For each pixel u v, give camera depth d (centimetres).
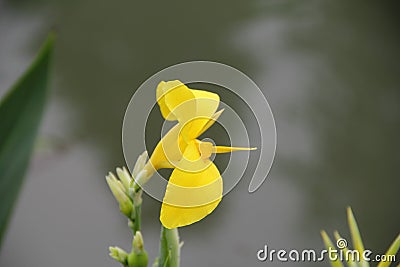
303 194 286
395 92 344
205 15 421
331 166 302
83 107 337
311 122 321
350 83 347
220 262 255
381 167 302
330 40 385
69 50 388
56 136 312
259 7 427
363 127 320
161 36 402
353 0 424
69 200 284
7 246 262
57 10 427
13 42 395
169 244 129
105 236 270
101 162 301
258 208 280
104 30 409
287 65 360
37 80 126
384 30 394
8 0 435
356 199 285
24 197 283
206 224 272
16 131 126
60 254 259
